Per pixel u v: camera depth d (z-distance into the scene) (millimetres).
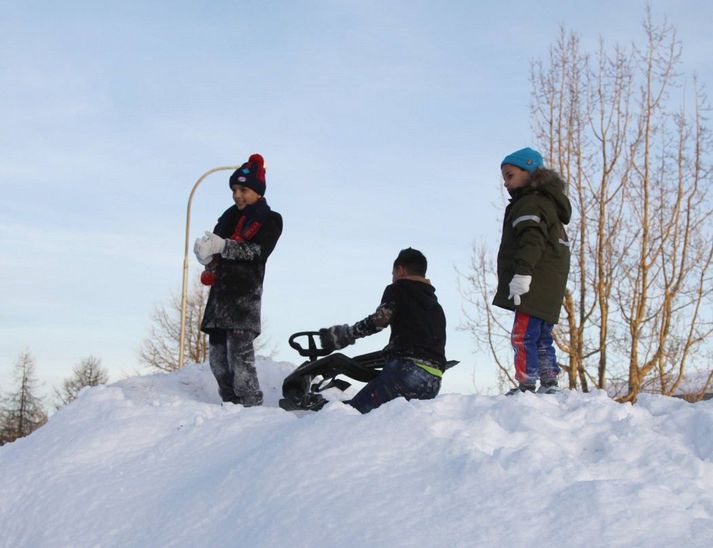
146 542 3320
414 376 4559
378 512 2889
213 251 4844
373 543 2703
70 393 44250
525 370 4781
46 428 4910
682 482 3137
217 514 3281
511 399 4066
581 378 14008
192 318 26406
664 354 13586
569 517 2719
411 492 2998
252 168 5117
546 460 3143
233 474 3521
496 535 2654
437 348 4680
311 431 3609
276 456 3480
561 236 4945
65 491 4012
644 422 4012
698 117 14117
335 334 4770
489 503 2848
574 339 13992
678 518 2707
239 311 4938
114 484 3930
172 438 4258
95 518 3684
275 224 5078
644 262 13852
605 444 3629
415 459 3256
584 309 14094
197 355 26016
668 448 3531
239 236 5008
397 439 3428
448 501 2895
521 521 2721
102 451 4336
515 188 5039
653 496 2840
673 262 13875
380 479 3131
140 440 4375
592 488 2865
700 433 3770
